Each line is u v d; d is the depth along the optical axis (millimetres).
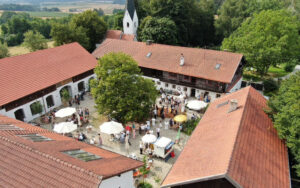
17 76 30281
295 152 15773
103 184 12844
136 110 25734
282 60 43531
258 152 14547
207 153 14734
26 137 15453
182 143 25516
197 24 75938
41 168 11758
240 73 40594
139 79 27359
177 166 15148
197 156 15078
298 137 15625
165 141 22609
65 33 50875
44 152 12445
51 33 51156
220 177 11555
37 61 33750
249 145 14531
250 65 43312
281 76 47000
